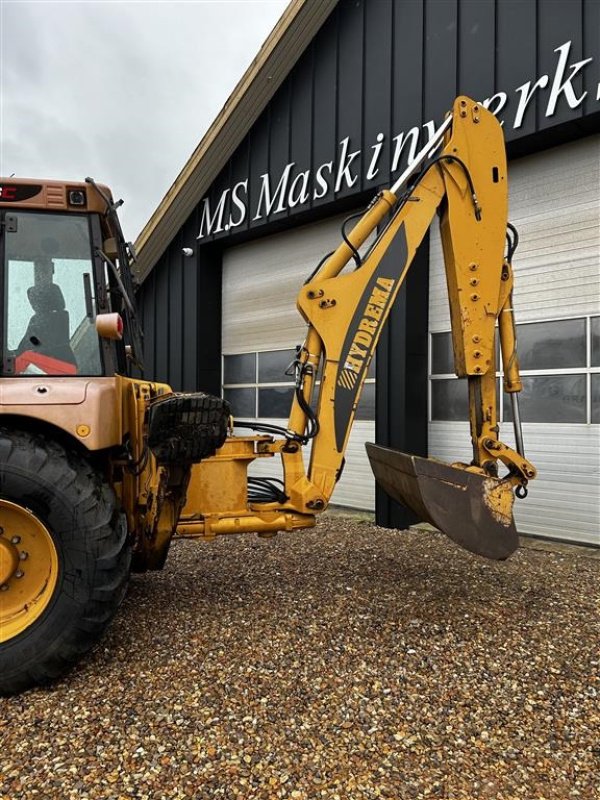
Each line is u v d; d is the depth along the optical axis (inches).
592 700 105.3
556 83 219.1
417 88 259.8
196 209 387.9
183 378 403.2
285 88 319.6
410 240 153.1
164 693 106.4
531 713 101.0
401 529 255.8
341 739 92.9
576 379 236.4
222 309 400.5
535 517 247.1
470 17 242.4
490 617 143.4
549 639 131.0
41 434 116.0
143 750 90.0
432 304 279.3
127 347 151.9
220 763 86.9
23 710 102.1
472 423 157.6
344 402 151.1
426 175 153.5
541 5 222.8
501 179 154.9
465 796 80.5
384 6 271.4
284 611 145.9
